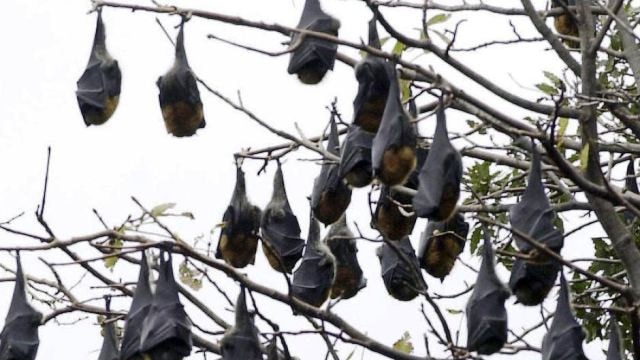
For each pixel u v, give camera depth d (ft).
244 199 90.33
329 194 86.12
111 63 89.40
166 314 77.56
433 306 76.69
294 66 81.10
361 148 79.20
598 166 81.30
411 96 78.95
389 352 76.07
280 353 84.53
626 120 86.17
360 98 75.82
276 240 90.84
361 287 94.07
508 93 80.64
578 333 77.87
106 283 84.17
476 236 101.19
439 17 79.97
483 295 76.13
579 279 94.22
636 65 91.30
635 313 75.00
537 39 87.86
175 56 86.69
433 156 73.10
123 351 77.87
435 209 71.82
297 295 89.51
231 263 90.43
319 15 81.66
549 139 73.10
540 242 75.00
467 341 75.92
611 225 82.38
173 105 86.02
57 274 85.20
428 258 89.15
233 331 79.97
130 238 75.05
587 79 82.12
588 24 82.79
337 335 76.07
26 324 83.76
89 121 89.10
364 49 72.74
